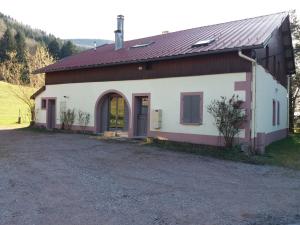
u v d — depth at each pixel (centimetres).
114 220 553
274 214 607
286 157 1250
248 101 1281
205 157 1202
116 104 1812
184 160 1135
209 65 1393
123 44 2175
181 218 571
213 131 1372
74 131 1972
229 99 1327
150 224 539
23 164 999
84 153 1221
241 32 1531
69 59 2314
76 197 674
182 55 1421
